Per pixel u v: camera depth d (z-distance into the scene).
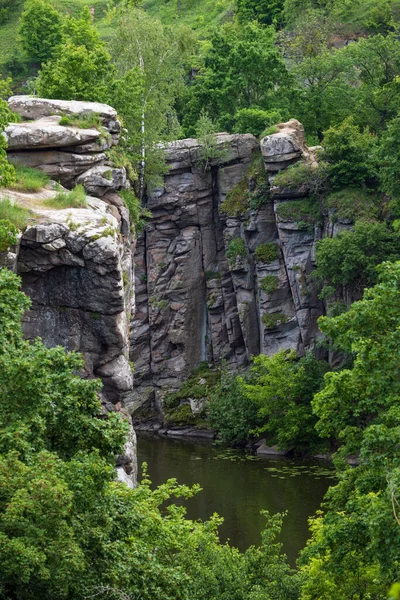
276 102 88.12
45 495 17.64
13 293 23.70
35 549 17.25
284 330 75.62
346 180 73.62
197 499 53.56
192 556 27.45
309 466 63.72
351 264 67.62
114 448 21.72
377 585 27.16
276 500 53.38
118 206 47.06
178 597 21.45
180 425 78.19
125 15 80.88
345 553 24.28
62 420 21.39
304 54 101.06
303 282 74.38
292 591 28.28
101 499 20.47
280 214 75.25
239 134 81.06
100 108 48.97
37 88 65.50
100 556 20.03
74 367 22.22
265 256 77.06
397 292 25.31
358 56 90.88
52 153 45.41
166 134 81.50
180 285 82.38
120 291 38.31
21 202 40.12
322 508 51.41
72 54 63.59
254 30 90.00
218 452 69.19
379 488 24.47
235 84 87.75
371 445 23.59
